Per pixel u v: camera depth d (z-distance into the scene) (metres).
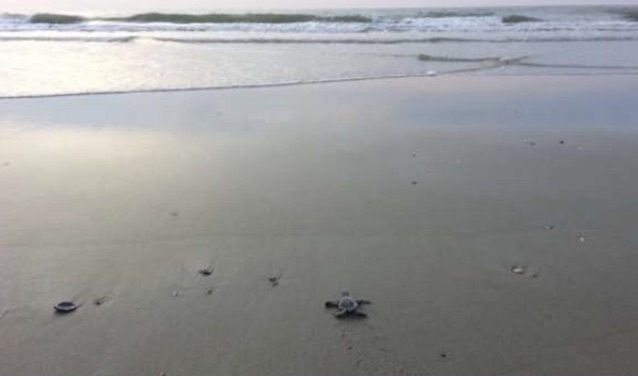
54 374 0.84
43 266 1.13
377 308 1.00
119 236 1.25
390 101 2.62
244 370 0.85
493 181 1.60
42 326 0.95
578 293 1.04
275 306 1.00
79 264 1.14
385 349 0.89
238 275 1.10
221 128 2.15
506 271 1.12
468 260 1.16
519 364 0.86
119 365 0.86
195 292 1.05
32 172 1.66
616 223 1.33
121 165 1.72
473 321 0.96
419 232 1.28
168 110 2.43
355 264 1.14
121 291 1.05
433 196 1.49
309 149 1.89
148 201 1.44
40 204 1.43
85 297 1.03
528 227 1.31
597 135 2.08
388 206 1.42
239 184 1.57
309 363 0.86
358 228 1.30
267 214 1.37
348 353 0.88
